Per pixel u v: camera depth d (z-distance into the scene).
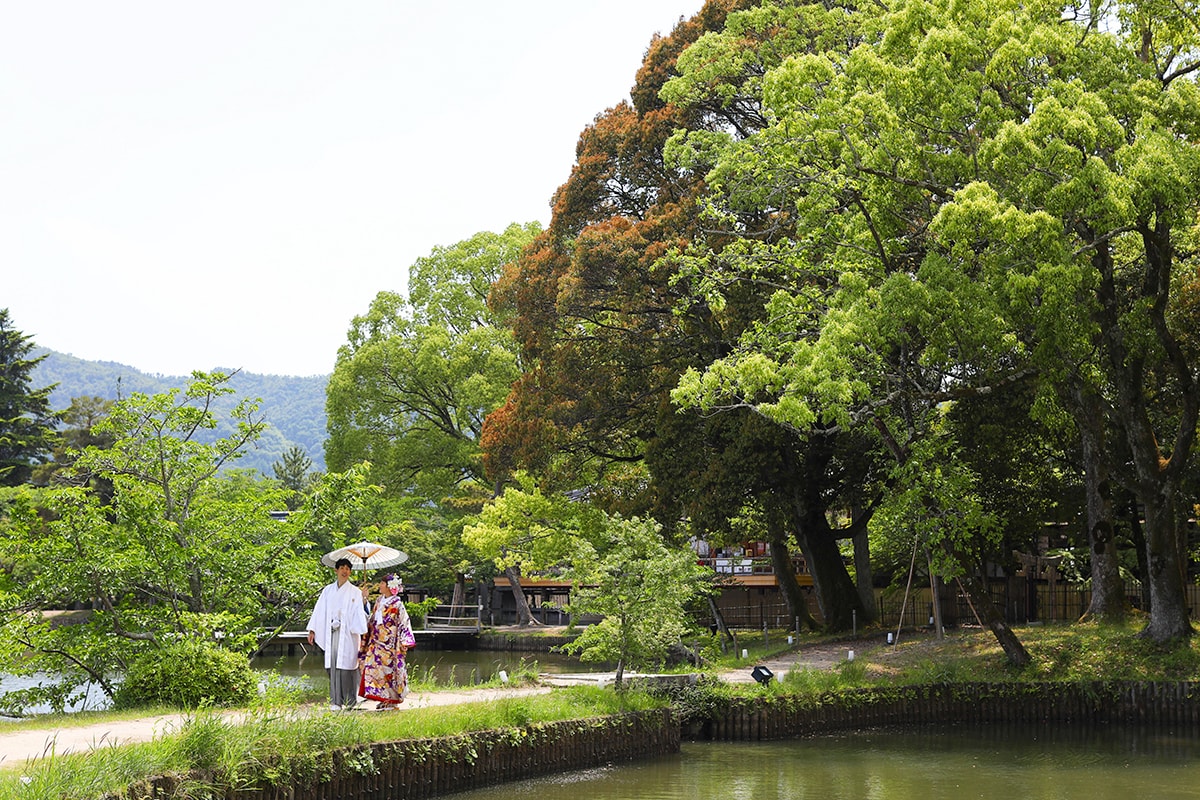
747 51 28.33
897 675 22.56
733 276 24.80
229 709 14.36
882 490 29.12
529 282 32.44
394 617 14.74
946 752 18.11
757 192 24.52
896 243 21.08
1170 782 15.34
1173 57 21.05
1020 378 20.92
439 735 13.45
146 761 9.75
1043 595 37.94
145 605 18.33
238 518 18.80
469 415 53.56
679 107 29.91
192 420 19.05
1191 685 21.02
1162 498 22.30
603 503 33.56
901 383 21.02
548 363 32.47
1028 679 22.11
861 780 15.40
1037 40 18.22
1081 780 15.48
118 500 17.64
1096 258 20.69
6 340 63.62
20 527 17.66
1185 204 17.98
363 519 46.59
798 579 40.19
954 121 18.56
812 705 20.08
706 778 15.43
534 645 43.12
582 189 31.92
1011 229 17.16
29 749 10.59
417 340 54.16
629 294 29.00
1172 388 26.23
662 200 30.08
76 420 66.50
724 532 30.73
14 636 16.56
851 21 27.17
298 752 11.41
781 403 19.55
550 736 15.16
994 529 23.75
